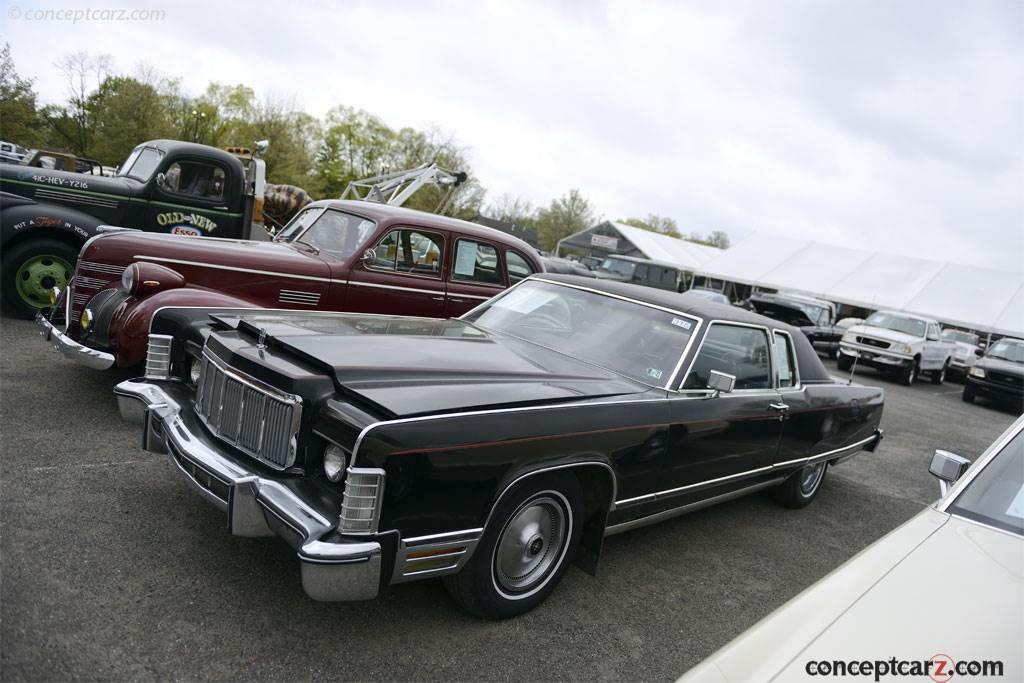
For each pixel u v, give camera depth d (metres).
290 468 2.67
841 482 6.53
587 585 3.58
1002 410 15.88
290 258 5.72
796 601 2.01
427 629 2.89
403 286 6.25
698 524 4.76
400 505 2.47
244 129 52.06
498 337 4.06
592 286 4.46
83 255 5.00
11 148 20.80
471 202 48.12
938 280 29.02
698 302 4.29
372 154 66.62
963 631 1.84
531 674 2.73
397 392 2.69
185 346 3.53
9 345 6.10
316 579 2.30
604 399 3.31
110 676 2.29
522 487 2.88
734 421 3.98
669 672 2.93
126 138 44.56
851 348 17.80
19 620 2.47
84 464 3.90
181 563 3.04
